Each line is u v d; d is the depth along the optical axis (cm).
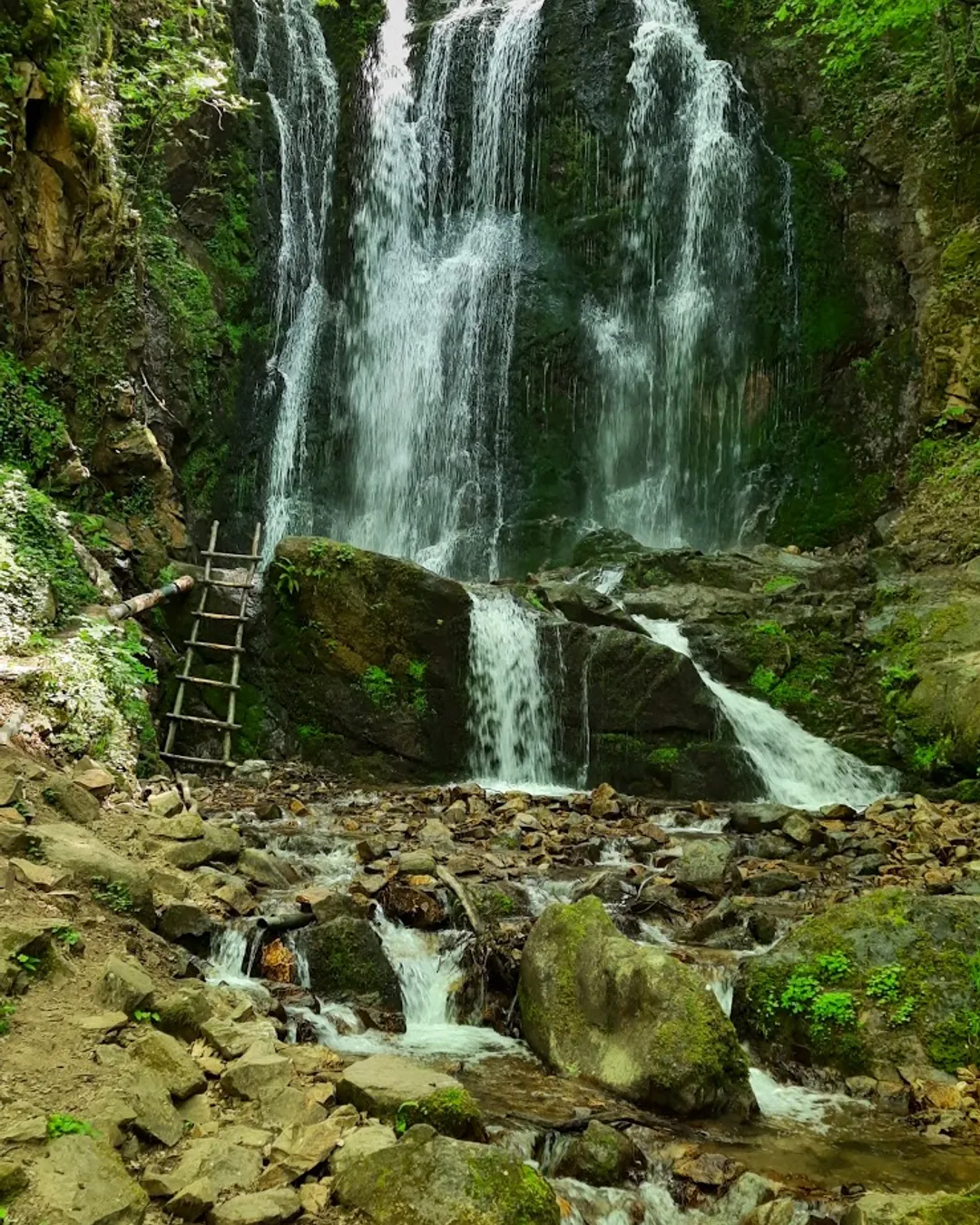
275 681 1048
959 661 1135
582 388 1767
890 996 512
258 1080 383
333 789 941
